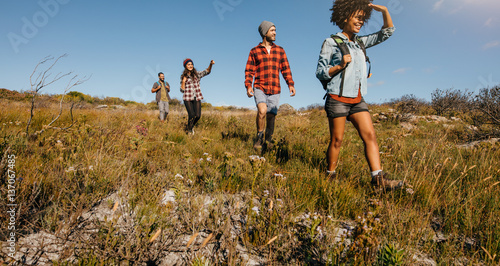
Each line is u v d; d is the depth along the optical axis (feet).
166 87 26.48
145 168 9.34
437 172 10.24
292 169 10.21
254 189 8.39
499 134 21.74
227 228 5.31
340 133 9.00
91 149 9.87
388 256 4.65
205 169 9.00
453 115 51.34
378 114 42.16
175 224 5.89
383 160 12.58
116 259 4.71
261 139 13.57
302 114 57.21
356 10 8.70
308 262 5.19
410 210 6.94
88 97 93.40
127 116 24.70
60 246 5.04
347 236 5.24
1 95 56.85
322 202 7.63
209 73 20.66
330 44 9.02
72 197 6.50
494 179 9.41
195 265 4.50
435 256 5.39
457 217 6.86
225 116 32.73
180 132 17.31
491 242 5.84
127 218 5.81
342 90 8.70
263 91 13.98
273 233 5.61
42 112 22.08
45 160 8.72
